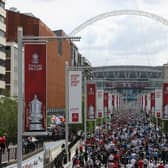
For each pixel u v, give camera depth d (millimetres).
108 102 126188
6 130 83000
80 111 64562
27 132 34406
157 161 61375
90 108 84375
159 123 144125
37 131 34500
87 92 84312
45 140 106438
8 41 159000
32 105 34312
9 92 141250
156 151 65000
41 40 35969
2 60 142875
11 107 86875
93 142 78500
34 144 75375
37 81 34156
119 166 56562
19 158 33188
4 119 83125
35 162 48969
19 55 33312
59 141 106812
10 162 57094
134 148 68000
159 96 107125
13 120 85438
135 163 54688
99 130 113562
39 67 34094
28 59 34062
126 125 141875
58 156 62656
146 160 55875
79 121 64812
